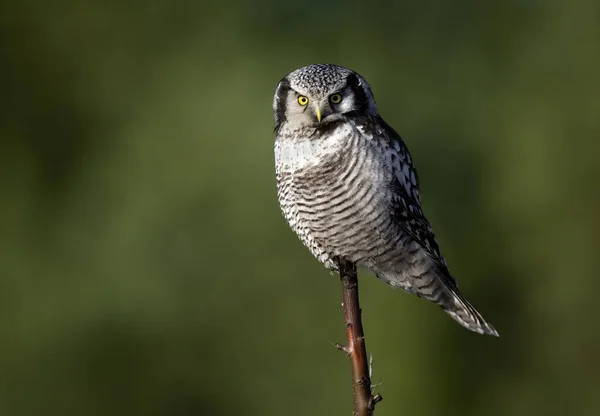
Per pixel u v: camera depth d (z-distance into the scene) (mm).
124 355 15570
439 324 13914
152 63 17703
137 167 16234
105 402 15641
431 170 16250
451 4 17781
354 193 7715
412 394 13688
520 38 17656
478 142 16344
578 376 15062
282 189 7996
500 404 14578
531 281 15375
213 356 15430
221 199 15477
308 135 7707
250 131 15930
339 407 14734
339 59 17500
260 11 17969
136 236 15609
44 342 15766
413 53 17500
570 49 17297
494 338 14641
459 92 17062
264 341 15234
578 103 16516
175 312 15484
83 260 16078
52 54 17531
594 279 15281
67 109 17375
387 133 7816
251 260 15391
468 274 15336
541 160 15773
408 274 8219
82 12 17672
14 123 17156
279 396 15062
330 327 15031
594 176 15719
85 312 15734
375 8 17859
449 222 15789
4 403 15664
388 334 13688
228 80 16953
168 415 15500
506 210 15602
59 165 17188
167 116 16594
